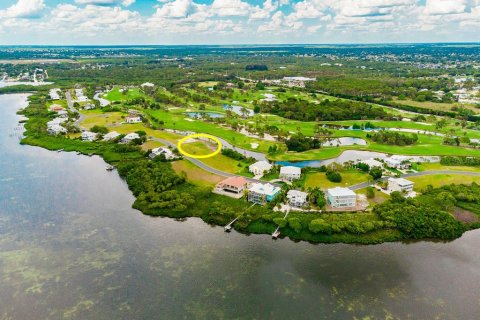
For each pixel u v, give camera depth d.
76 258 125.19
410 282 114.44
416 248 133.12
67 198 169.75
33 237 137.50
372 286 112.44
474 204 159.88
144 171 189.38
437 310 102.94
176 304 104.69
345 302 105.81
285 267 121.44
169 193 164.12
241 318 99.69
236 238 138.38
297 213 151.25
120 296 107.62
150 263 122.75
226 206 155.12
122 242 134.75
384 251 130.88
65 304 104.56
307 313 101.50
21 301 105.75
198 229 144.62
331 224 140.25
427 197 165.50
